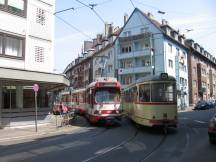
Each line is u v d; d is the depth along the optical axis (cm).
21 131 2103
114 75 6581
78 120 3002
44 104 2703
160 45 5972
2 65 2225
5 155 1235
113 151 1259
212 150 1251
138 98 2109
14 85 2425
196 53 8000
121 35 6469
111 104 2425
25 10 2423
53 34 2662
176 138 1638
